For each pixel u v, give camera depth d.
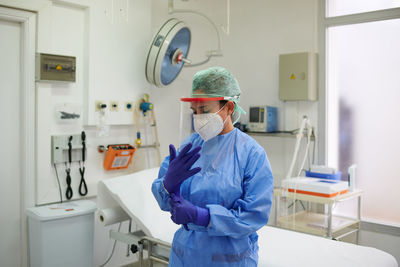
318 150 3.52
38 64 2.73
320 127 3.50
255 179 1.28
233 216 1.20
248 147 1.35
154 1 3.59
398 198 3.22
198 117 1.35
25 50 2.72
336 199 2.84
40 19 2.75
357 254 2.01
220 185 1.30
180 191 1.38
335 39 3.49
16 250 2.82
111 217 2.53
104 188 2.59
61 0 2.84
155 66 3.11
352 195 3.05
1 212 2.74
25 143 2.76
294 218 3.21
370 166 3.35
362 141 3.38
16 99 2.78
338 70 3.48
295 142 3.67
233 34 4.09
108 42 3.12
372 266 1.87
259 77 3.90
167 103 3.75
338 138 3.50
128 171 3.38
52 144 2.89
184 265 1.36
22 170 2.79
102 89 3.10
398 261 3.19
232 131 1.40
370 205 3.36
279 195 3.12
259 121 3.64
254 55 3.94
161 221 2.39
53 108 2.89
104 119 3.11
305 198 2.96
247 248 1.33
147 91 3.44
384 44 3.24
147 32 3.40
